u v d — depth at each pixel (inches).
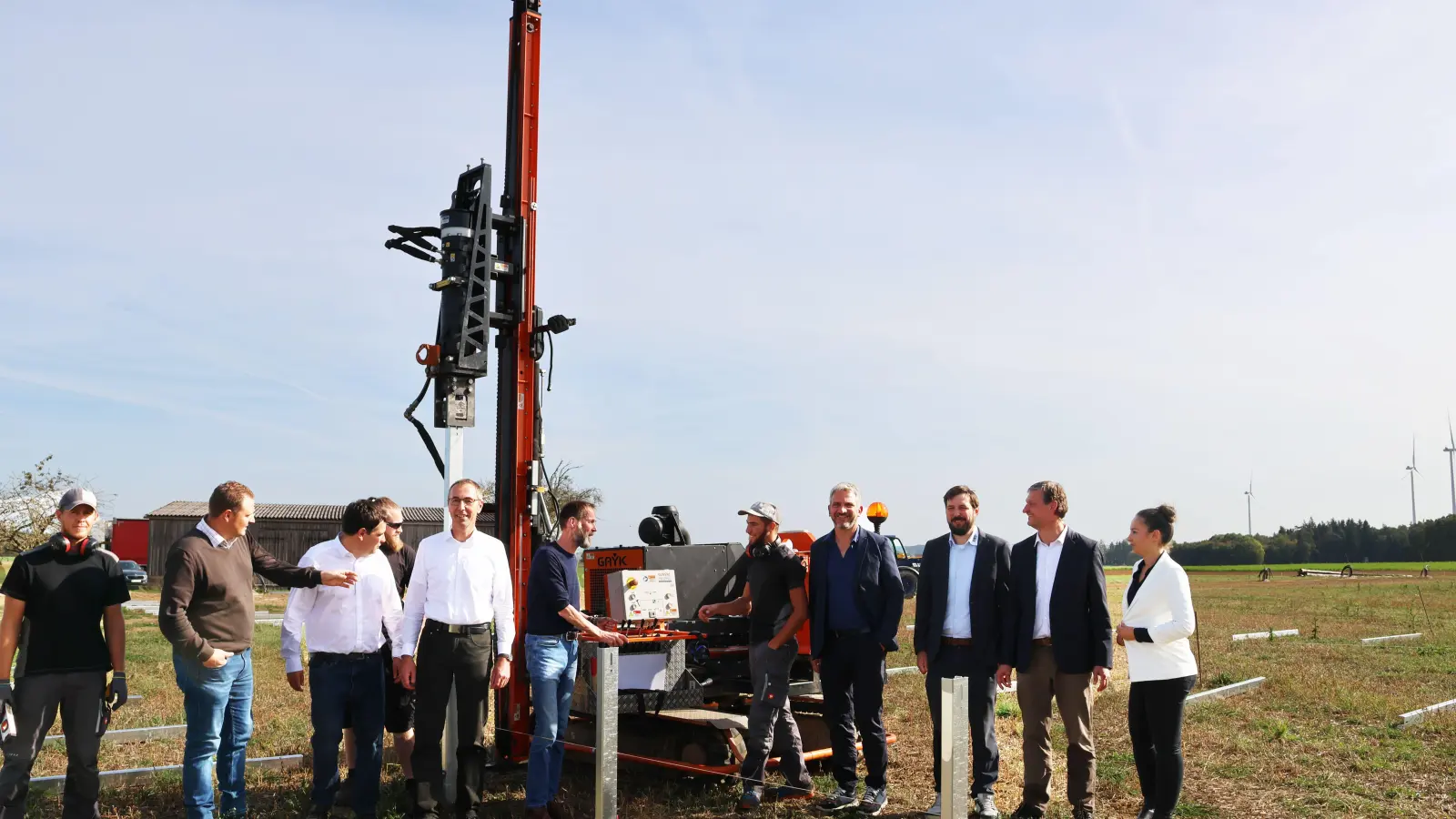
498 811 264.7
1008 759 328.5
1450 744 335.6
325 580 239.6
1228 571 3117.6
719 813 265.4
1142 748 245.4
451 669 243.4
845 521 267.3
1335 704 402.9
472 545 247.9
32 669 223.3
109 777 286.4
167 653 592.1
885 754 266.2
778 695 269.3
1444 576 2234.3
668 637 294.2
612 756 233.0
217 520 237.3
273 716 390.0
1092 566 247.4
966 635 258.7
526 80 320.5
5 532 1084.5
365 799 247.4
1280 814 263.6
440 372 289.6
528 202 318.7
